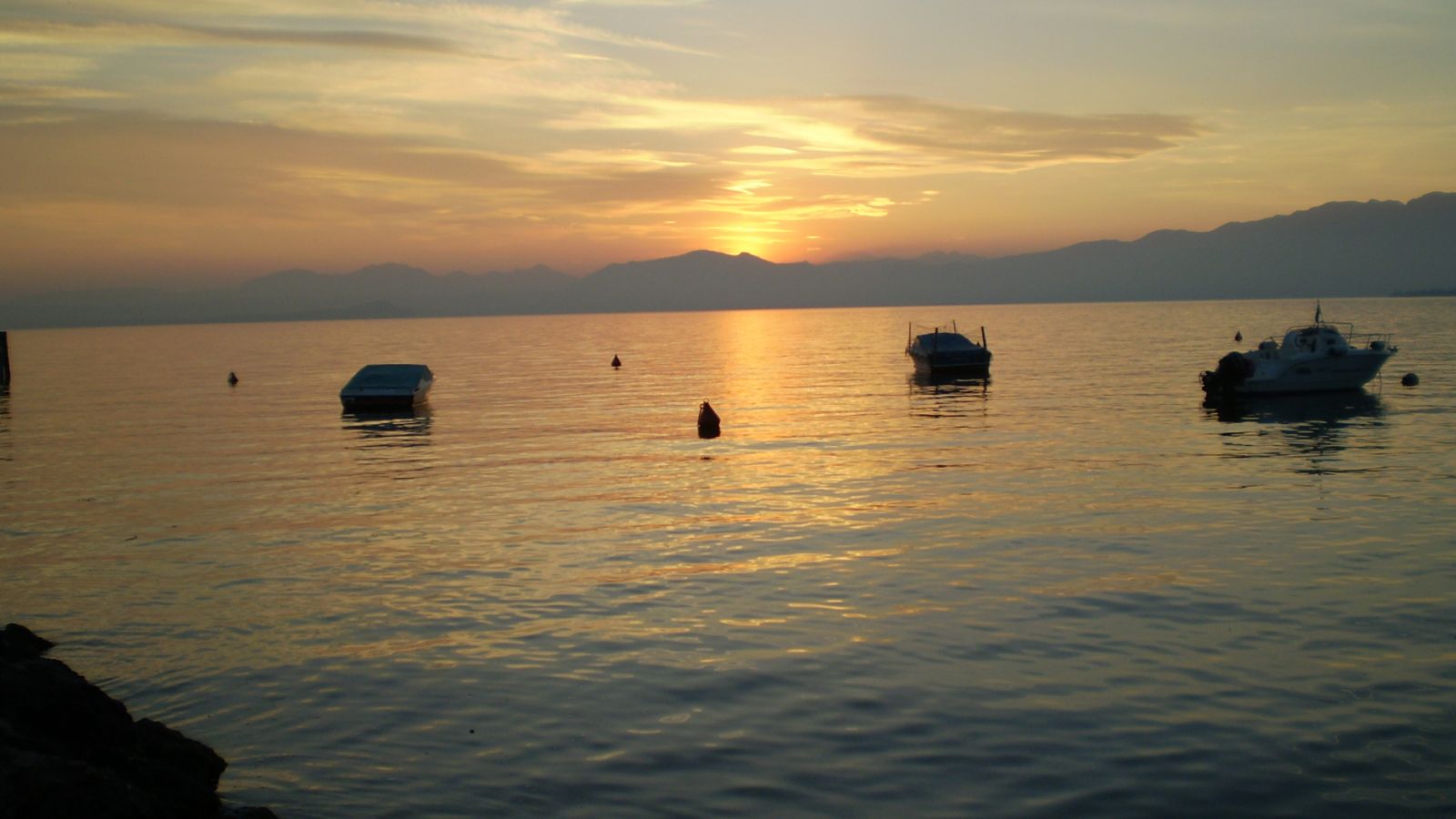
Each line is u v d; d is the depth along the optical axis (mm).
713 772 9055
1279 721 9875
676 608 13914
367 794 8766
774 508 20688
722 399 46406
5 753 7434
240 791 8844
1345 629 12500
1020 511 19703
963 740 9586
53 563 17078
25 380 72188
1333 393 41781
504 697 10828
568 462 27766
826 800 8516
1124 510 19719
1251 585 14398
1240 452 27141
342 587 15219
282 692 11086
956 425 34281
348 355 105188
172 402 51188
